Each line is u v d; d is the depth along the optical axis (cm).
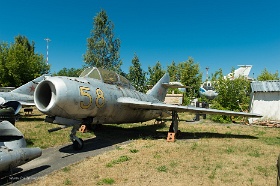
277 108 2075
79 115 913
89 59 4703
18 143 649
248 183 584
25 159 617
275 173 660
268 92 2108
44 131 1274
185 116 2658
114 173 639
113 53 4809
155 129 1550
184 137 1246
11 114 793
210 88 4041
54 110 825
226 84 2330
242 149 954
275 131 1570
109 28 4841
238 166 719
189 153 869
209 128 1636
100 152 891
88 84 962
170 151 898
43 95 873
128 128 1555
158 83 1723
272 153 902
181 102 3462
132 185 557
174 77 6053
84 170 664
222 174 643
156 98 1700
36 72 4200
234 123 2100
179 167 697
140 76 4566
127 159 775
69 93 835
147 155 834
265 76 4638
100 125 1430
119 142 1093
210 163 744
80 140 922
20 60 3947
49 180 586
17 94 1808
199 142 1098
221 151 909
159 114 1535
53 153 865
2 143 623
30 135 1156
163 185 559
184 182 580
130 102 1112
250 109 2244
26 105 1798
